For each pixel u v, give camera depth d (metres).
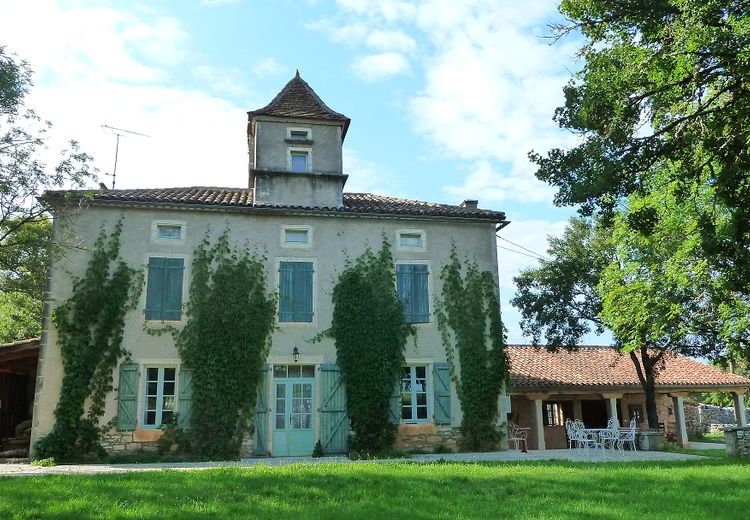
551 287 21.59
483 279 18.66
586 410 25.11
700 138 11.34
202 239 17.28
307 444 16.59
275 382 16.83
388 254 18.22
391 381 17.11
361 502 7.69
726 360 20.06
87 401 15.55
